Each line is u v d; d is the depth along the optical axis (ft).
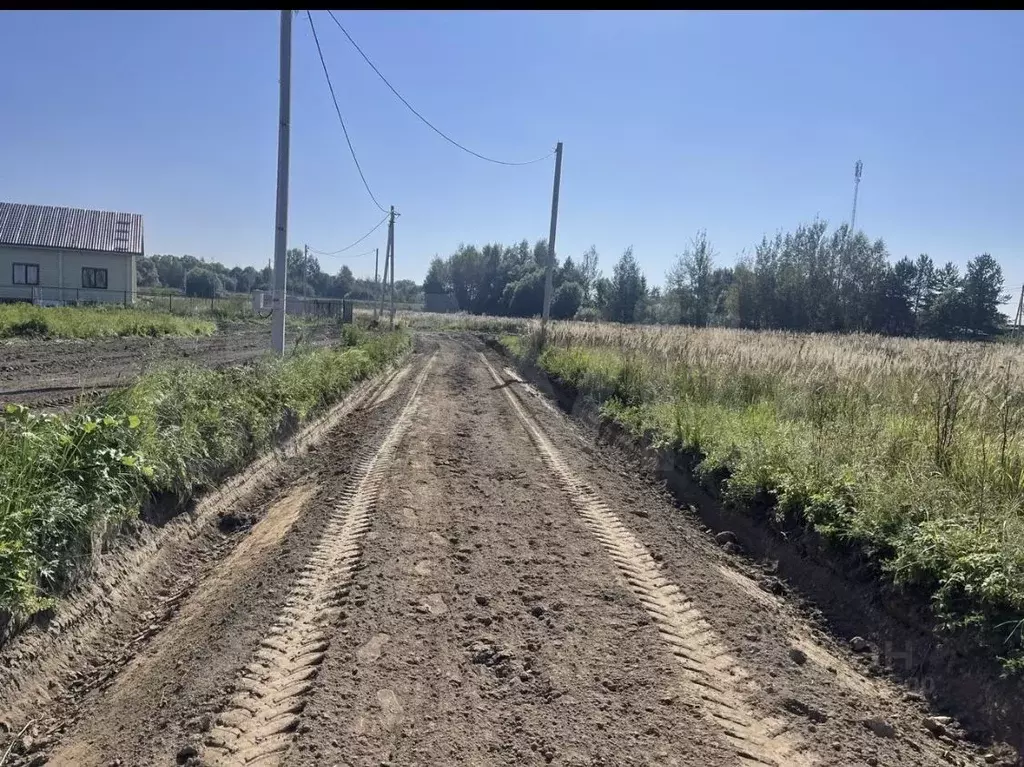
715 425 32.42
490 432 42.80
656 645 15.55
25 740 12.39
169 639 16.01
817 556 20.70
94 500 17.94
